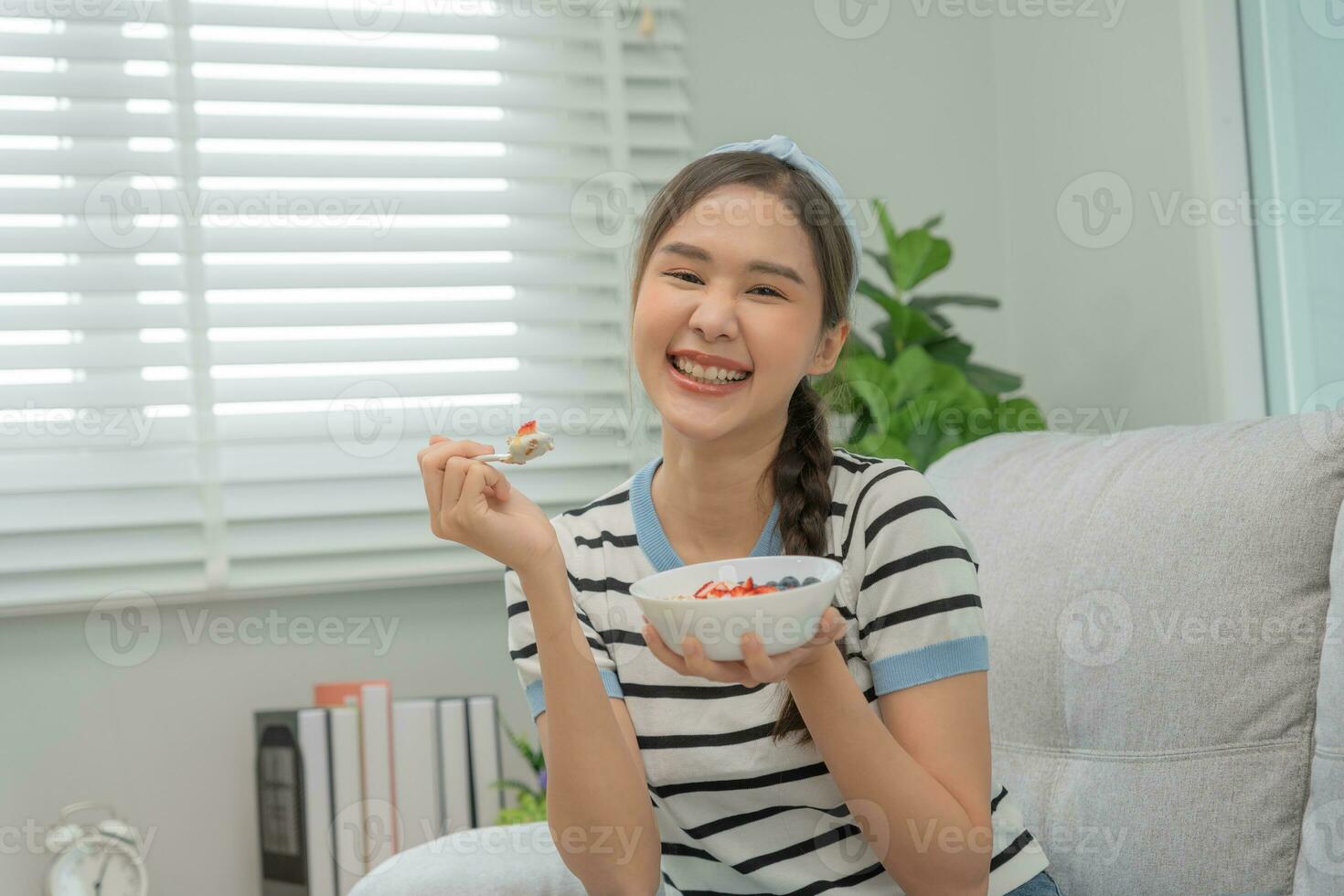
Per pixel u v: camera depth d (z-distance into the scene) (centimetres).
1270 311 167
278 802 175
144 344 187
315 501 192
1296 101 160
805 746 98
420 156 197
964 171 224
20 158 181
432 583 197
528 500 92
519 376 202
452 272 197
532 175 201
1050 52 208
